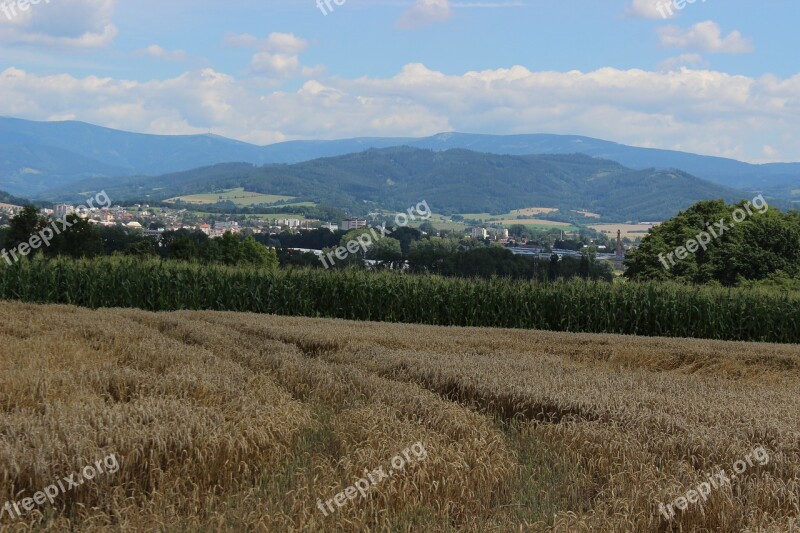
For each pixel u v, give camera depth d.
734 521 7.22
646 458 8.68
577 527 6.75
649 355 19.64
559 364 16.39
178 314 25.00
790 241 51.03
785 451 8.98
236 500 7.25
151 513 6.68
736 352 20.33
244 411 9.41
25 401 9.62
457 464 8.11
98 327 18.47
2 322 18.64
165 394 10.45
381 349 16.83
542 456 9.35
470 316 29.36
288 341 19.03
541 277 30.42
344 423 9.78
